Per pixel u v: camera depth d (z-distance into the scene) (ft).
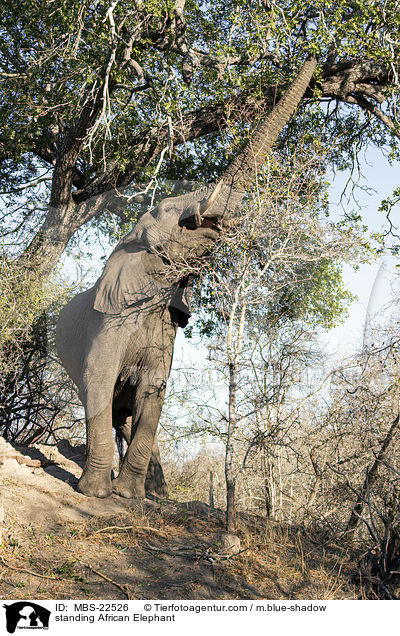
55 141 36.91
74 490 18.35
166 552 15.26
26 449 21.57
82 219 23.35
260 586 14.35
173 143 31.53
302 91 20.51
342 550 17.52
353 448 18.81
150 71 34.81
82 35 33.50
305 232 17.79
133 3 31.22
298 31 34.22
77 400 23.85
